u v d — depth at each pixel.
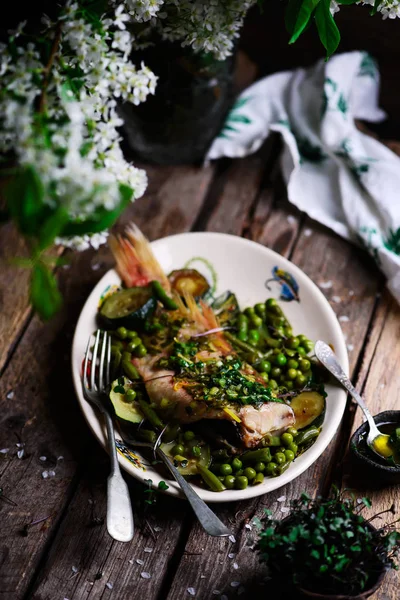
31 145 0.65
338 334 0.93
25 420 0.91
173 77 0.98
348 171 1.08
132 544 0.83
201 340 0.91
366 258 1.05
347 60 1.11
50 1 1.00
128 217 1.08
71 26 0.72
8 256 1.03
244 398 0.83
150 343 0.91
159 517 0.85
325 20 0.77
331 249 1.06
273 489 0.82
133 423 0.85
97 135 0.72
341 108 1.09
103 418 0.86
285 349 0.92
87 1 0.74
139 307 0.92
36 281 0.64
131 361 0.90
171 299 0.94
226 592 0.81
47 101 0.71
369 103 1.16
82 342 0.91
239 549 0.83
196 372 0.86
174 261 0.99
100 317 0.93
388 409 0.92
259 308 0.95
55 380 0.94
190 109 1.02
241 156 1.13
